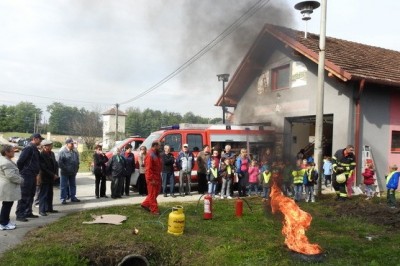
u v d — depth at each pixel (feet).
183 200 34.55
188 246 20.42
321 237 21.98
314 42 46.91
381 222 26.18
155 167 27.73
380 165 42.04
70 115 274.77
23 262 16.85
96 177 35.70
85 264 17.87
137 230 21.84
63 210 29.37
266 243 20.67
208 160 37.14
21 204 25.17
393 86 42.06
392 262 17.62
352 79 38.55
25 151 25.50
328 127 50.57
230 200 34.73
